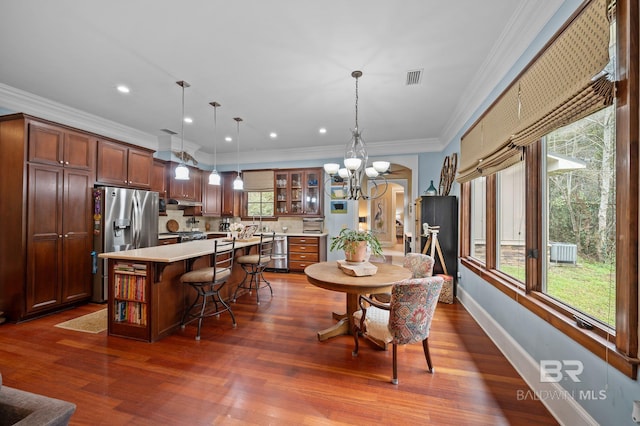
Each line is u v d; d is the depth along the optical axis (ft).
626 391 3.84
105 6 6.07
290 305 11.89
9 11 6.19
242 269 13.65
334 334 8.84
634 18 3.68
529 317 6.39
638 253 3.75
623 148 3.86
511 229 8.02
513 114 6.84
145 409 5.51
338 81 9.50
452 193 13.73
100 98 11.06
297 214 19.70
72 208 11.19
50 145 10.48
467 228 12.20
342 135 16.34
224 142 18.16
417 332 6.45
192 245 11.41
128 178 13.64
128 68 8.74
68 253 11.05
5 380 6.41
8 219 9.86
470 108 10.69
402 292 6.15
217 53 7.89
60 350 7.86
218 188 21.30
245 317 10.52
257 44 7.46
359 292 7.15
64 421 2.96
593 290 4.88
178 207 19.17
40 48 7.68
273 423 5.18
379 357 7.58
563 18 5.16
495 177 9.23
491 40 7.20
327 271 8.63
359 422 5.21
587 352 4.57
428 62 8.27
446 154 15.79
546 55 5.43
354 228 19.16
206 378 6.57
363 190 24.89
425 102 11.21
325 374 6.76
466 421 5.25
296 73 8.98
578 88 4.37
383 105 11.56
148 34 7.06
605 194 4.65
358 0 5.89
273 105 11.66
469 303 10.96
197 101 11.30
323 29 6.84
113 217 12.21
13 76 9.30
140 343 8.36
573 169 5.44
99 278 11.88
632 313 3.79
